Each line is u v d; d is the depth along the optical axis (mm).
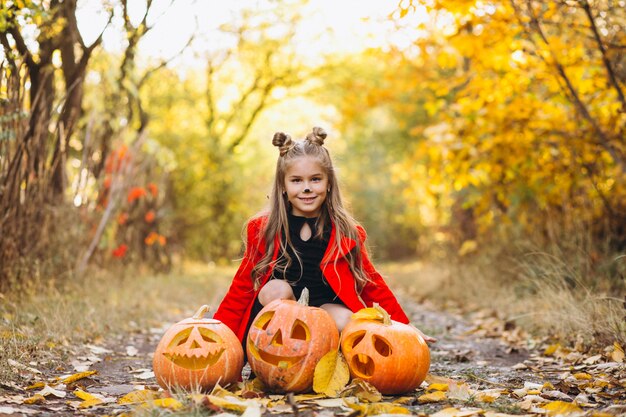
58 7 5926
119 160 8227
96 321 5211
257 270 3510
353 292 3486
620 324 4227
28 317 4719
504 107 6492
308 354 3018
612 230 6621
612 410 2701
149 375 3779
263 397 3047
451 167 7062
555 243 6395
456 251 9609
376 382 3049
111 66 8109
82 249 7270
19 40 5598
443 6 5406
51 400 3102
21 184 5648
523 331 5395
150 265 10609
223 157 15938
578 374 3533
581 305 4848
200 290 9047
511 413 2814
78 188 7105
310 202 3488
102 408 2965
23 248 5812
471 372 3840
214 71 17391
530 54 5930
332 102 19500
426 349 3164
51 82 6281
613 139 6168
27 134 5641
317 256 3518
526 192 7184
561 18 5855
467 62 8609
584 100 6477
